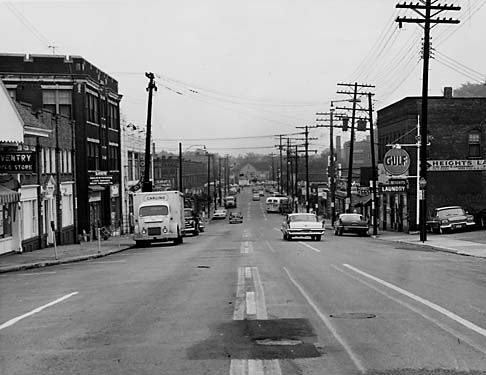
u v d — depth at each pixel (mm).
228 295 14609
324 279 17469
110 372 7918
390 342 9281
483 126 52625
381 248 32812
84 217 47219
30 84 43438
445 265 22031
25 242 33625
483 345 9023
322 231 41438
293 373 7648
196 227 55312
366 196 69562
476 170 52531
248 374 7645
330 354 8594
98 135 51875
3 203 28875
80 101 47125
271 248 32750
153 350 9055
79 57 47438
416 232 51000
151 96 46031
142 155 73812
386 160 49562
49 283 18781
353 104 65125
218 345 9266
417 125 52281
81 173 47062
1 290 17375
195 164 144875
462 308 12219
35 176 35656
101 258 30656
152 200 40375
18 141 28875
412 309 12141
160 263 24938
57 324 11445
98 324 11289
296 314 11758
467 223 45750
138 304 13602
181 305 13273
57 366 8305
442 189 52531
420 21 35719
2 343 9891
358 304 12867
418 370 7715
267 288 15648
